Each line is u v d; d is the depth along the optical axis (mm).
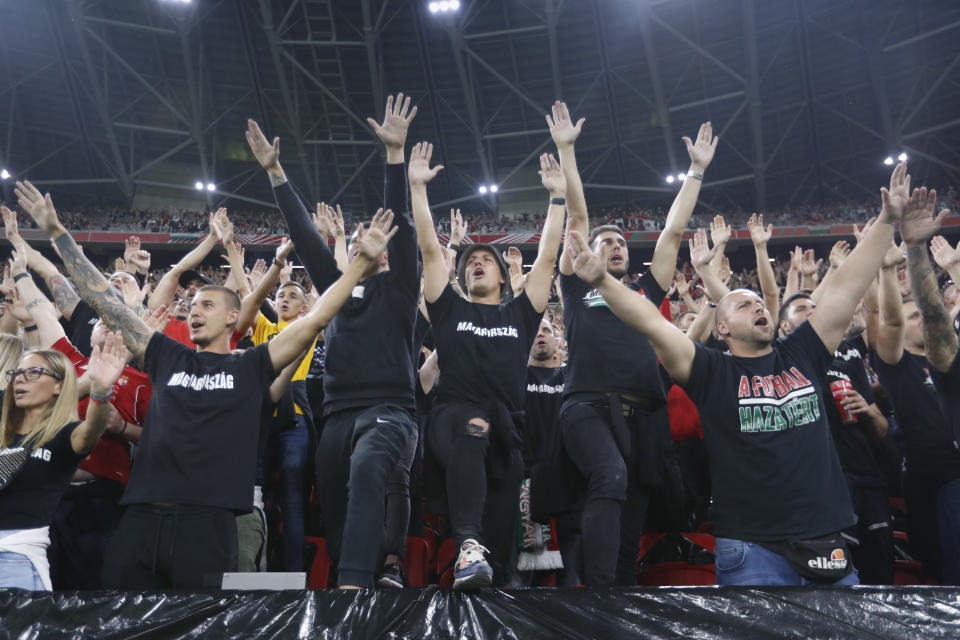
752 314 3084
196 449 2857
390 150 3484
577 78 29562
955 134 29328
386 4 26219
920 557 3904
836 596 2592
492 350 3279
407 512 3117
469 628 2562
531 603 2617
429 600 2611
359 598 2602
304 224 3562
